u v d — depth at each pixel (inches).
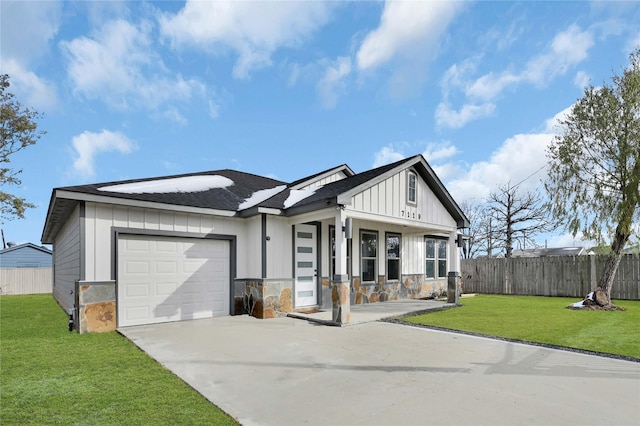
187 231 351.6
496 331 286.8
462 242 491.2
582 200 433.4
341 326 309.7
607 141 415.2
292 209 365.4
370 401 144.1
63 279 498.6
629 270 534.0
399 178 406.0
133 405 140.4
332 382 166.7
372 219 369.1
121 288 311.6
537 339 256.4
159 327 307.4
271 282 366.9
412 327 307.7
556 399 144.7
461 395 149.6
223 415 131.4
